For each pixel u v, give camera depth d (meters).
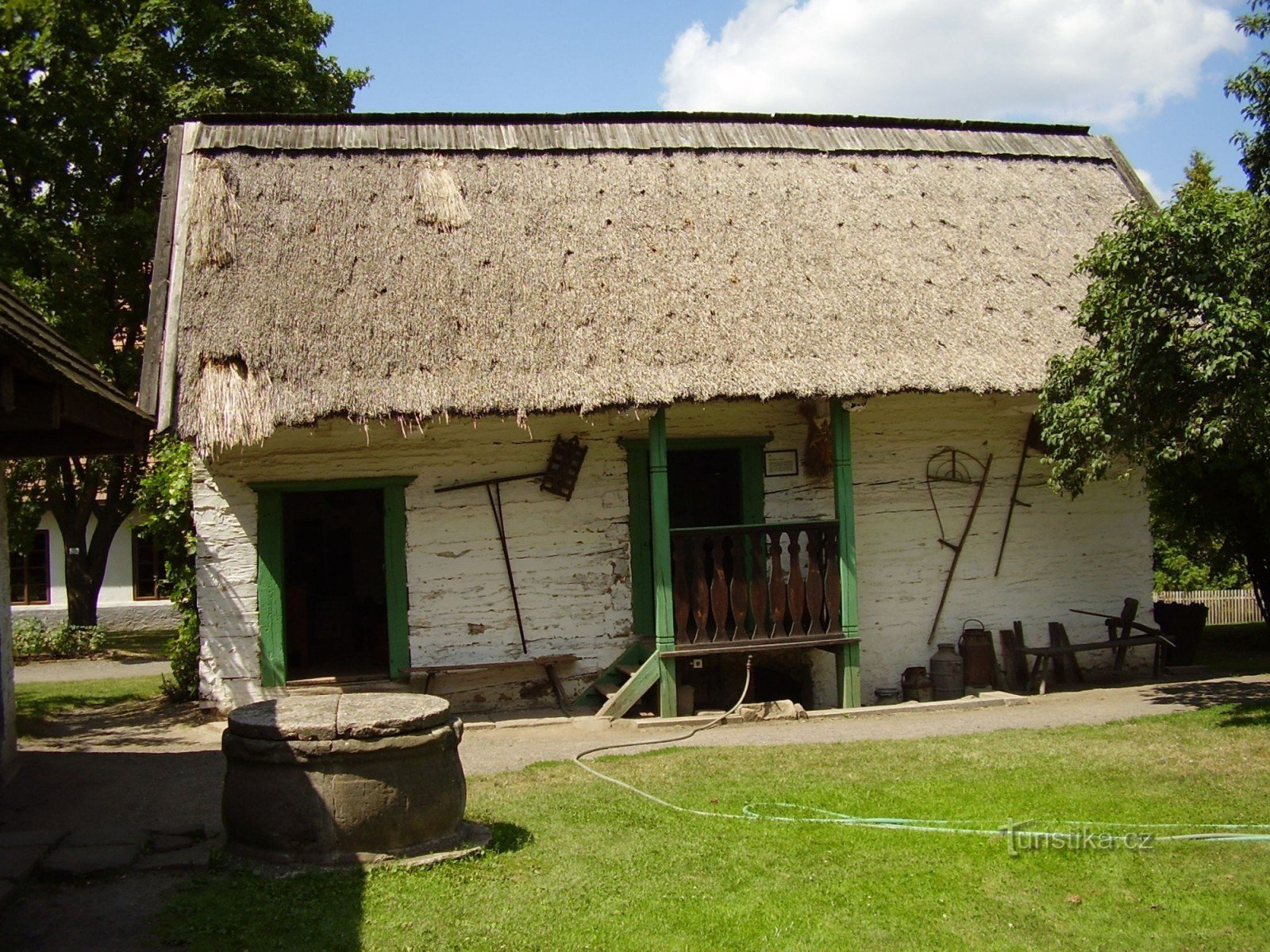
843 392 9.98
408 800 5.74
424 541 10.71
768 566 11.30
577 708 10.48
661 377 9.91
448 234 11.23
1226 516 13.96
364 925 4.95
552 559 10.95
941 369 10.41
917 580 11.67
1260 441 8.41
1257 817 6.52
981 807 6.86
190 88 17.67
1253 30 9.48
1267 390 8.09
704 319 10.62
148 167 19.41
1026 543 11.97
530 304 10.55
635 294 10.81
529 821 6.62
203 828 6.43
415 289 10.54
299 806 5.61
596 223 11.66
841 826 6.53
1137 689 11.16
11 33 6.85
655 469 10.14
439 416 9.48
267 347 9.76
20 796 7.50
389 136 12.38
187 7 17.78
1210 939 5.04
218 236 10.71
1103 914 5.30
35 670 17.25
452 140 12.50
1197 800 6.89
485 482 10.82
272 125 12.24
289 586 12.38
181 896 5.24
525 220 11.55
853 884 5.64
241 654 10.37
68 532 20.28
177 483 11.48
